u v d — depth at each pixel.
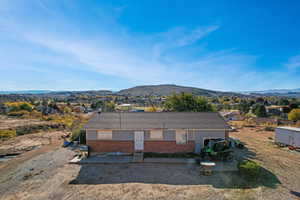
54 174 12.26
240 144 18.44
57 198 9.45
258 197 9.43
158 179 11.44
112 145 16.00
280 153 16.72
